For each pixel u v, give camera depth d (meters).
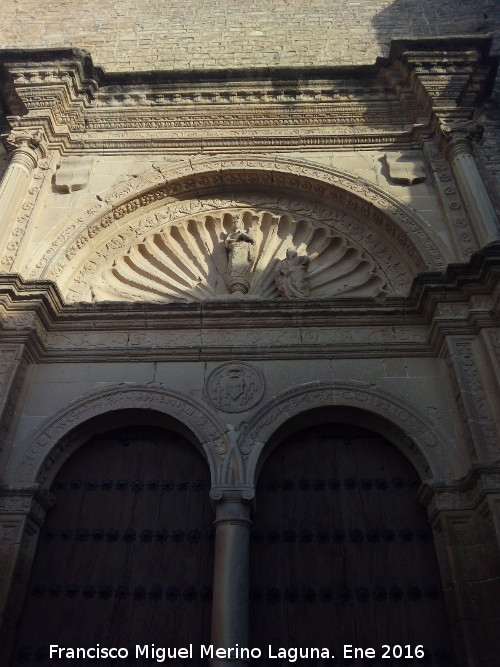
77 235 8.40
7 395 6.70
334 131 9.68
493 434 6.29
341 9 12.55
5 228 7.99
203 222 9.42
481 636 5.50
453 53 9.79
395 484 6.87
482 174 8.91
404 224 8.35
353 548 6.45
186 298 8.54
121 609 6.14
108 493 6.91
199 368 7.34
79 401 7.04
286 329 7.67
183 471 7.04
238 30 12.14
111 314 7.68
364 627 5.96
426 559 6.35
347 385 7.10
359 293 8.41
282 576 6.29
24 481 6.43
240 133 9.72
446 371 7.19
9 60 9.95
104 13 12.73
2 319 7.20
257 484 6.89
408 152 9.31
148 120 9.91
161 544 6.54
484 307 7.06
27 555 6.28
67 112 9.78
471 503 6.18
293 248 9.10
